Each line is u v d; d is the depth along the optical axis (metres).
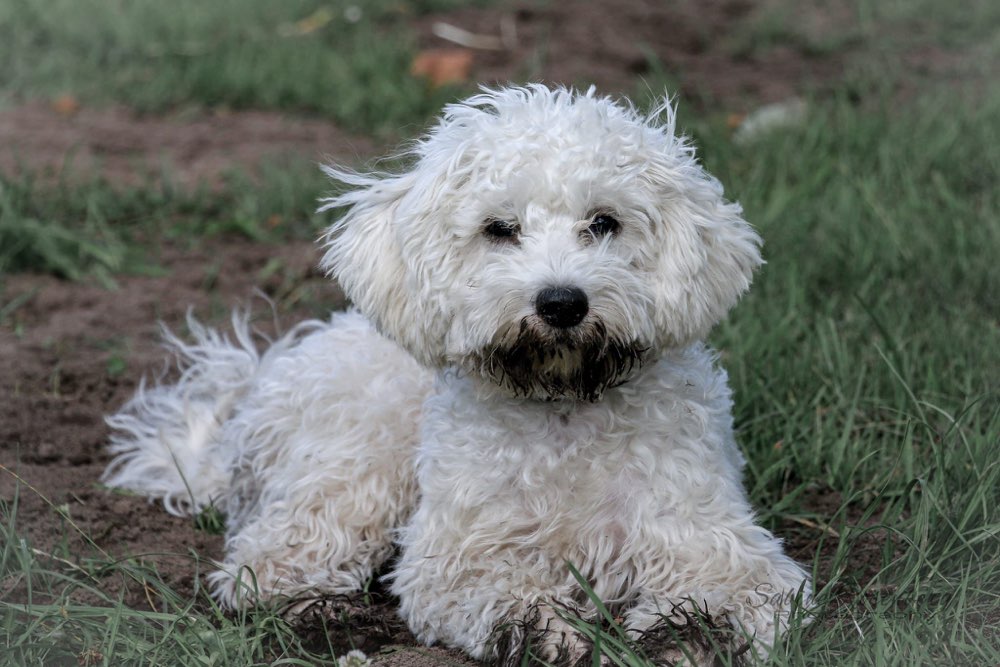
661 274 4.47
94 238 8.57
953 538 4.44
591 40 12.81
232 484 5.59
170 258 8.45
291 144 10.63
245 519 5.51
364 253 4.77
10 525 4.59
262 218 8.95
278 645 4.48
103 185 9.27
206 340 6.64
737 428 5.71
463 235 4.43
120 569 4.60
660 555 4.36
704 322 4.55
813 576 4.30
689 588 4.26
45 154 10.33
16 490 5.06
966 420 5.46
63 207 8.90
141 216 9.02
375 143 10.49
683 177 4.54
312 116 11.55
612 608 4.46
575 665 4.02
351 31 13.64
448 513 4.51
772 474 5.45
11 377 6.71
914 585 4.24
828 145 8.98
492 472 4.45
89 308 7.72
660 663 3.95
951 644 3.89
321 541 5.04
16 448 5.99
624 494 4.41
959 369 5.98
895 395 5.76
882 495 4.97
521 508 4.46
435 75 11.83
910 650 3.86
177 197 9.15
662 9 13.80
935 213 7.63
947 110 9.67
